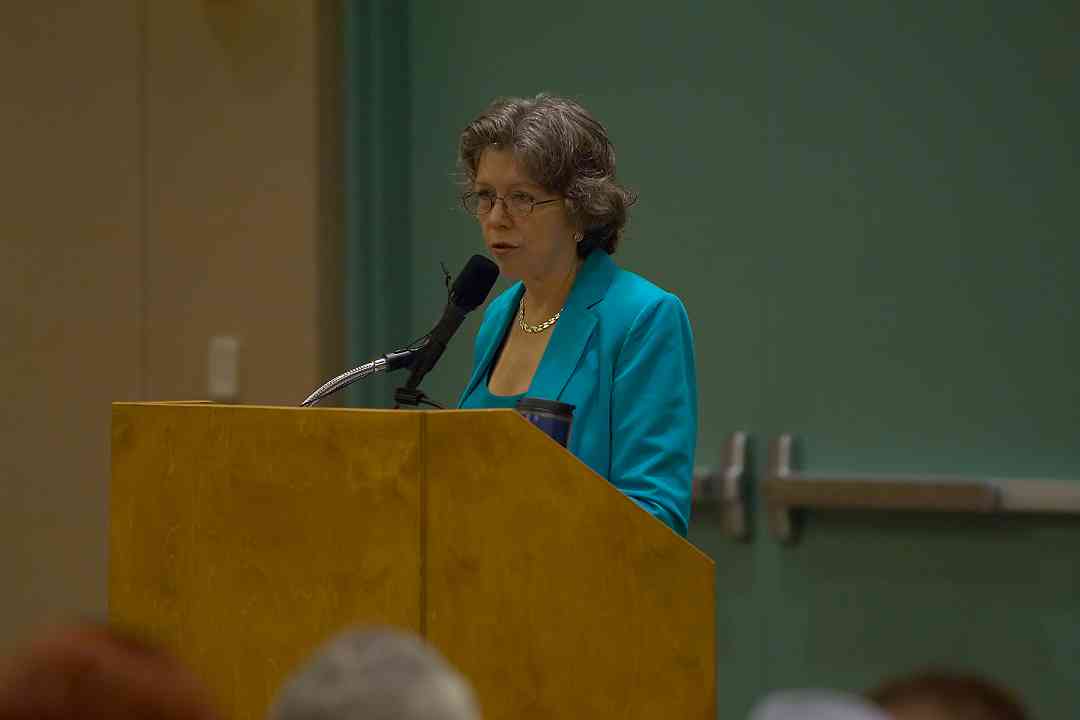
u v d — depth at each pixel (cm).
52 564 1279
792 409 1038
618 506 512
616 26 1107
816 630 1023
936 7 990
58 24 1279
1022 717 280
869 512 1005
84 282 1266
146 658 262
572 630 513
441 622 517
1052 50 953
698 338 1073
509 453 514
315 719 245
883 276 1008
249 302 1195
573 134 623
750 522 1048
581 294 629
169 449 559
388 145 1184
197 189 1219
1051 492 927
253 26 1193
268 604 539
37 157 1285
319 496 531
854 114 1018
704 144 1073
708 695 511
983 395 971
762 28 1052
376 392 1170
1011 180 966
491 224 623
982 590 967
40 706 251
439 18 1180
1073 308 945
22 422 1290
